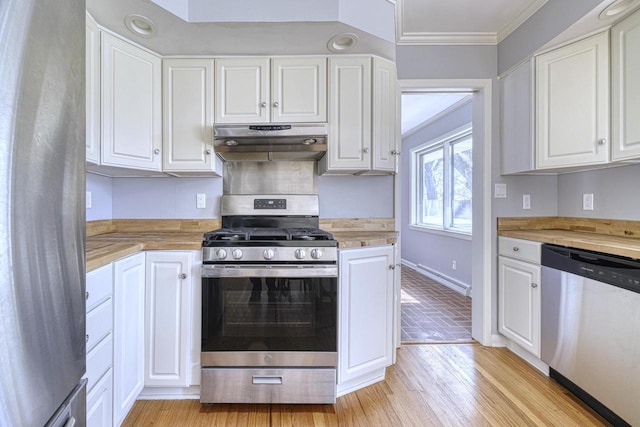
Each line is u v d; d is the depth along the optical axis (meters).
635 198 1.81
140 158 1.82
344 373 1.70
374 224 2.28
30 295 0.60
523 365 2.07
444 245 4.18
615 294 1.44
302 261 1.63
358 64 1.97
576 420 1.53
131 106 1.77
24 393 0.58
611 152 1.70
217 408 1.63
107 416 1.29
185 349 1.64
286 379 1.63
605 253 1.49
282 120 1.95
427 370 2.01
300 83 1.95
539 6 1.95
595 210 2.05
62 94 0.70
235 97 1.94
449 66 2.34
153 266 1.63
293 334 1.63
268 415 1.58
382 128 2.01
